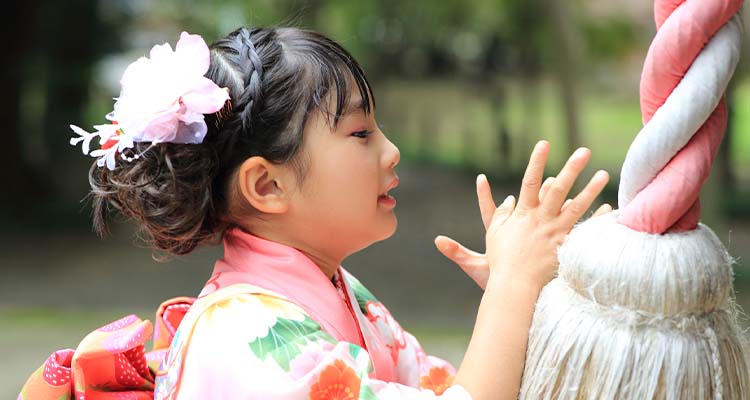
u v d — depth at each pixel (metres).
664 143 1.50
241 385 1.74
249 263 1.97
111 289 11.94
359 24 23.94
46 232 15.62
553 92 30.38
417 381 2.26
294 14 2.69
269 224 1.98
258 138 1.89
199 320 1.87
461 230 16.89
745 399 1.57
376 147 1.98
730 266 1.56
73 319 9.77
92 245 14.91
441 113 27.42
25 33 15.89
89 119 17.86
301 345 1.78
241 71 1.92
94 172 2.12
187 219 1.92
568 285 1.63
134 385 2.08
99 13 16.70
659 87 1.52
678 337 1.49
